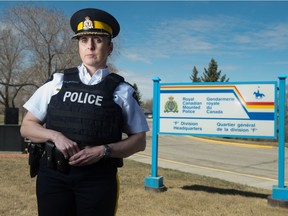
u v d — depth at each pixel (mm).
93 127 2234
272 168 12594
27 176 7895
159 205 6133
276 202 6320
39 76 26328
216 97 7156
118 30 2525
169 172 9852
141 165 11109
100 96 2281
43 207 2312
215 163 13578
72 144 2162
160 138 26859
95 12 2385
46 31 25641
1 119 43125
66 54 25656
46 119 2389
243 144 22891
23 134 2365
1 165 9297
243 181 9523
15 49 26469
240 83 6973
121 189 7172
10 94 29719
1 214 5273
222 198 6828
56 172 2254
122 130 2418
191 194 7062
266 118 6816
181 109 7398
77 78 2367
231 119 7055
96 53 2389
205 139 26531
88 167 2246
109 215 2338
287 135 25422
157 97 7582
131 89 2420
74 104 2266
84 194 2262
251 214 5797
